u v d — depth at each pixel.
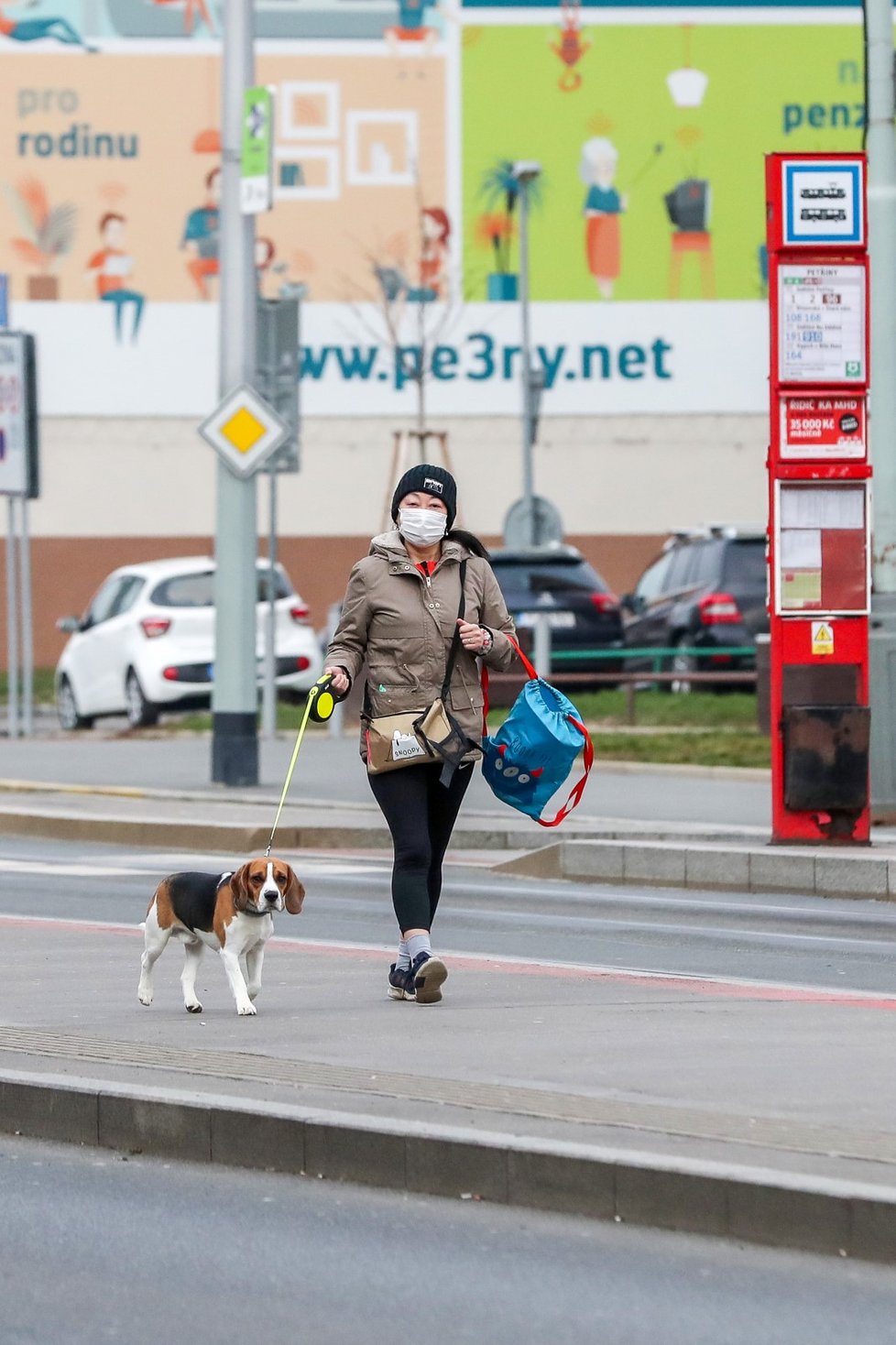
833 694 37.31
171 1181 17.02
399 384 141.75
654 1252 14.85
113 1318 13.70
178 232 140.88
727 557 79.06
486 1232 15.41
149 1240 15.41
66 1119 18.38
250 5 51.47
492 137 142.62
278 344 59.94
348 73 142.38
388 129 142.50
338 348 141.50
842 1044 20.64
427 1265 14.68
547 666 67.75
